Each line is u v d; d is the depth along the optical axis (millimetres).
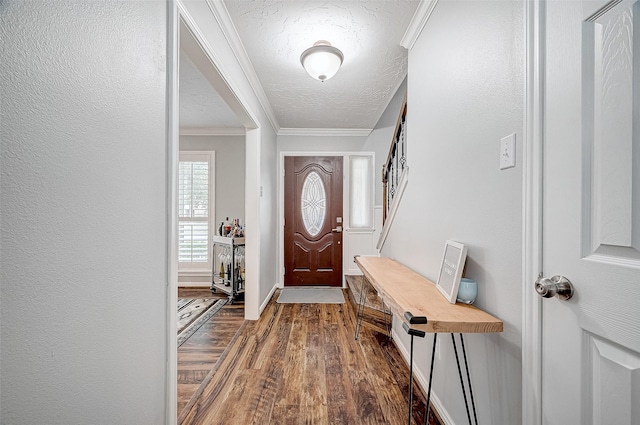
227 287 4035
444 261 1406
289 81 2801
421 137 1869
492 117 1125
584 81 735
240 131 4512
